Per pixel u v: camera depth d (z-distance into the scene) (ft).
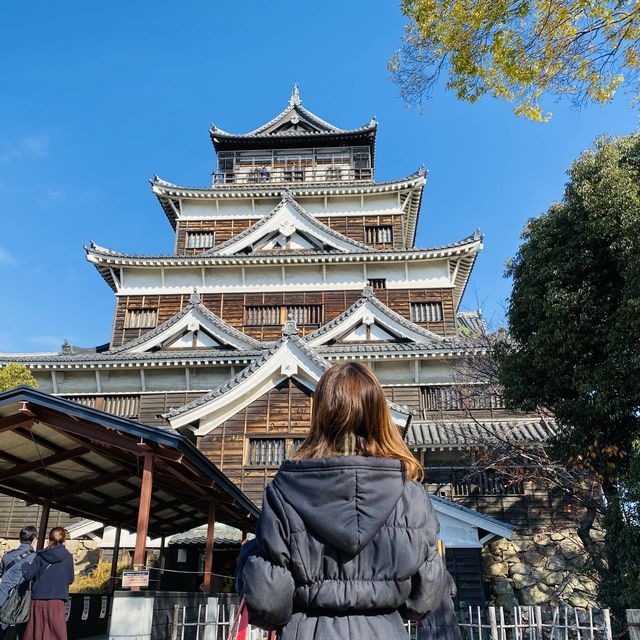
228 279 88.89
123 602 22.07
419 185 95.91
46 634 20.24
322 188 97.50
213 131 108.06
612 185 37.17
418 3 24.75
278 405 55.31
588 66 24.50
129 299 88.69
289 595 4.85
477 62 25.41
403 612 5.21
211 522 34.17
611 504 33.24
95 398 76.64
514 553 58.34
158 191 98.02
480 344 68.44
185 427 55.52
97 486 33.63
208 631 27.27
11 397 23.85
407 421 51.62
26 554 22.74
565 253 39.78
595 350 38.32
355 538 4.83
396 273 87.66
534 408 44.14
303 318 86.38
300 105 119.34
